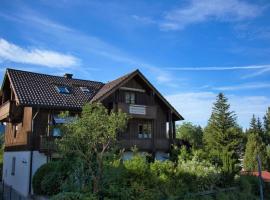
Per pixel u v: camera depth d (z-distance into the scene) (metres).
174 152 23.89
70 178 14.95
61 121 23.73
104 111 15.11
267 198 24.66
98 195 13.94
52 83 27.64
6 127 30.81
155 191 15.92
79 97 27.23
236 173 23.69
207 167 21.12
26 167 22.86
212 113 48.44
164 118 31.00
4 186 28.27
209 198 18.95
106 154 14.88
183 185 18.06
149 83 29.30
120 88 28.28
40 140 22.38
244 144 59.56
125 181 15.27
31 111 23.53
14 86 24.52
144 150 27.50
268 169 51.06
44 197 17.55
